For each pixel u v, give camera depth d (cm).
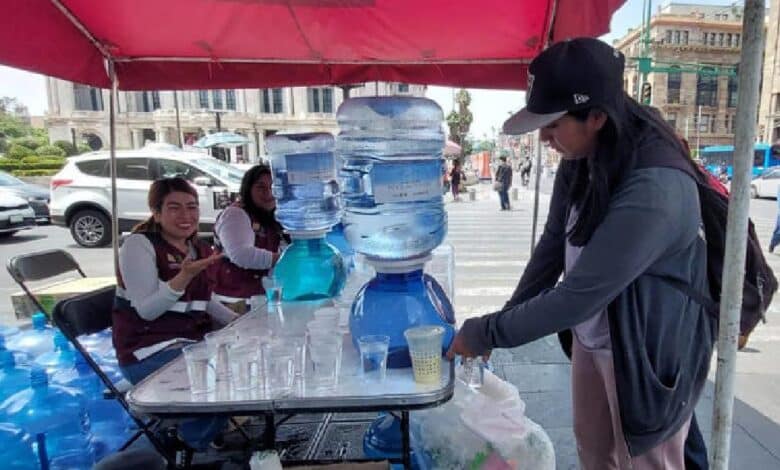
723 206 137
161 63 369
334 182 241
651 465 147
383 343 144
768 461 264
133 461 172
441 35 331
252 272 322
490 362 384
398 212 163
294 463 159
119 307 246
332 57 382
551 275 185
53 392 260
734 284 127
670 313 134
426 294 163
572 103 124
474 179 3481
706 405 318
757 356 411
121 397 213
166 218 248
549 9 280
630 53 5506
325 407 133
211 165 988
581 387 167
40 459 226
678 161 127
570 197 162
